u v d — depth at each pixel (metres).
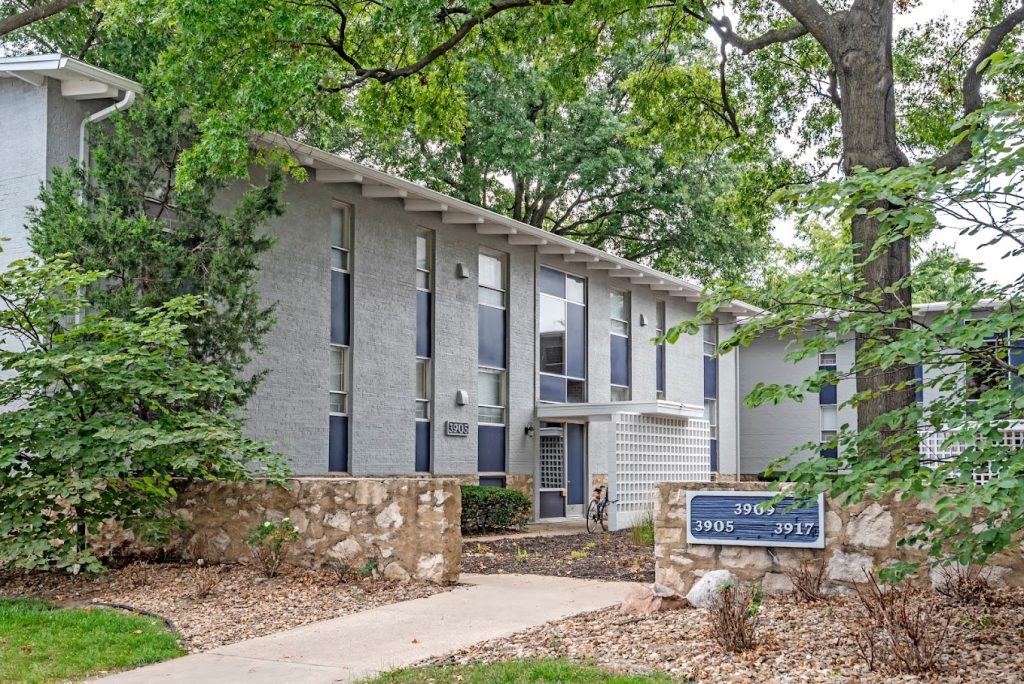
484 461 22.47
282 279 17.27
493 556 14.87
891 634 6.67
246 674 7.07
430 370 20.95
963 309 6.06
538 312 24.22
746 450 33.50
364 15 16.17
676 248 35.22
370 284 19.28
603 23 17.53
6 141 14.06
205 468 11.73
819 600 9.22
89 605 9.75
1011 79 17.53
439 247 21.20
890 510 9.53
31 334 11.34
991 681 6.13
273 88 13.81
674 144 21.06
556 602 9.97
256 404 16.59
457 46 17.17
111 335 11.07
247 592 10.38
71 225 12.14
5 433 10.41
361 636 8.34
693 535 10.17
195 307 12.09
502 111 30.45
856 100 13.02
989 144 5.84
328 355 18.20
